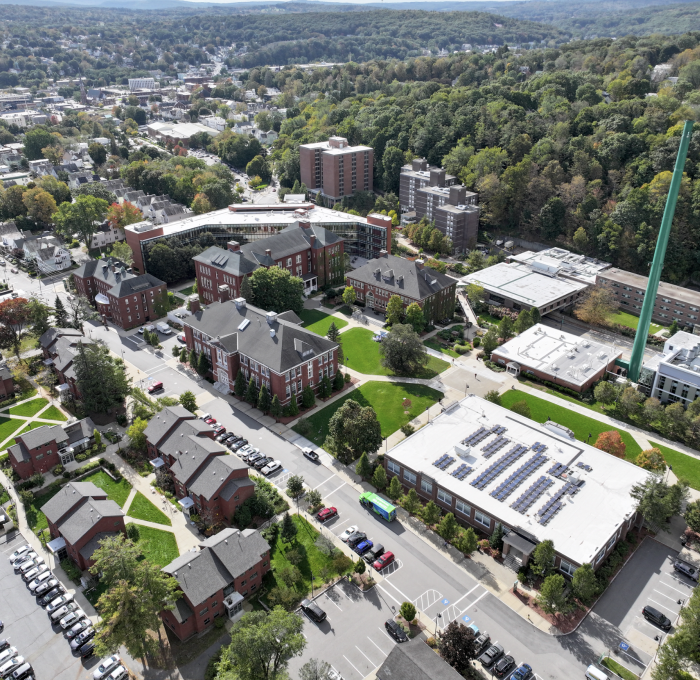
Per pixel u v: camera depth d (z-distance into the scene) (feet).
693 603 249.34
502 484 328.08
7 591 288.51
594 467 341.21
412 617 260.83
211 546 278.67
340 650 255.70
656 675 235.20
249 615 237.25
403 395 444.55
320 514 327.06
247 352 424.87
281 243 594.65
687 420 393.70
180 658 254.06
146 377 465.88
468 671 243.81
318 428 407.03
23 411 428.56
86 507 307.78
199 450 340.18
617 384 449.06
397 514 333.21
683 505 333.83
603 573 290.35
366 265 590.55
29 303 515.50
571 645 258.16
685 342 447.01
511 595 282.97
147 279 552.82
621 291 583.99
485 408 397.80
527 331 520.83
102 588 288.71
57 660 255.50
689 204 622.54
